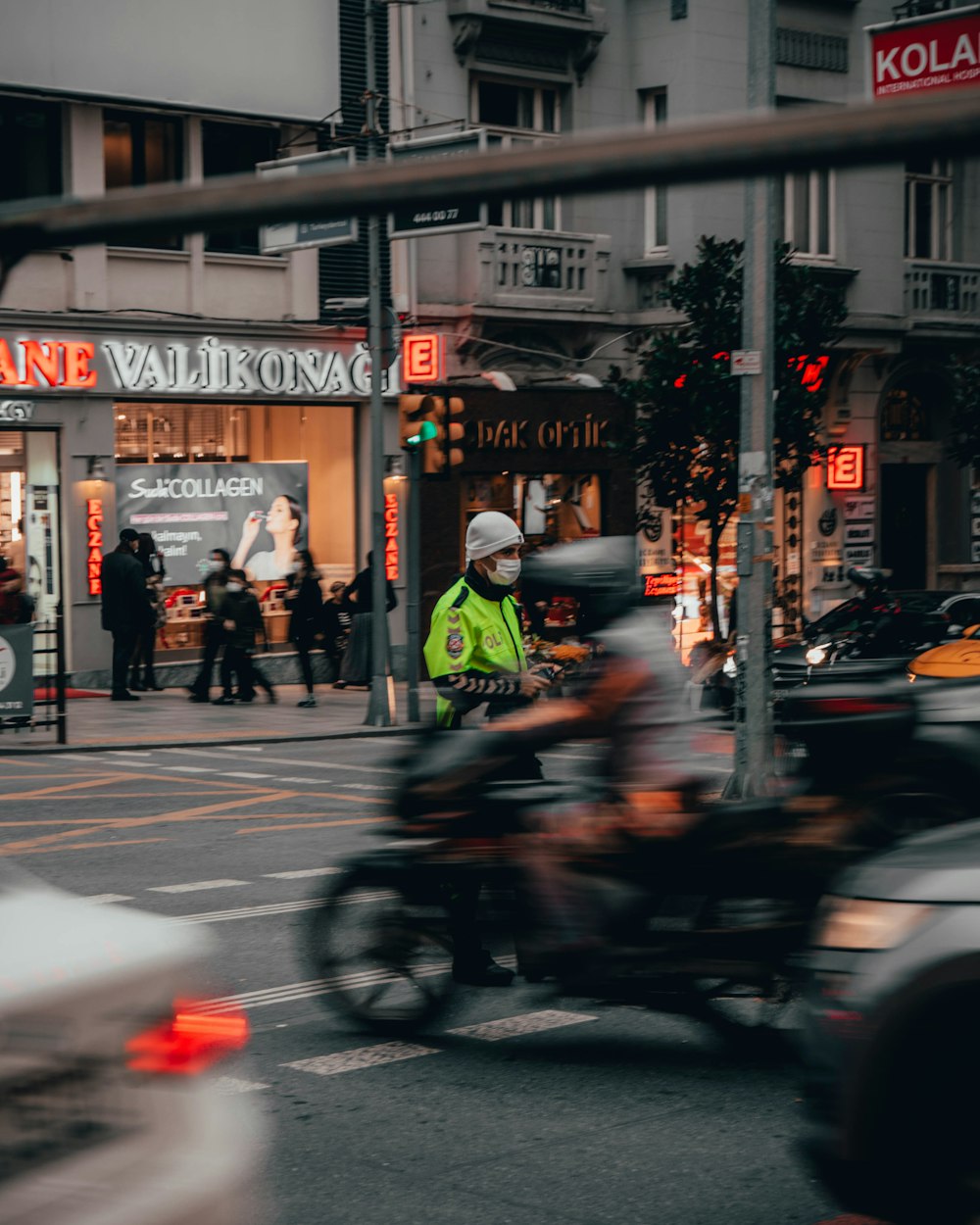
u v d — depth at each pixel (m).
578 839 9.82
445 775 10.21
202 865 16.81
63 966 4.21
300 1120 8.79
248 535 38.78
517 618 11.41
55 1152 4.05
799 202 46.06
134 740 28.70
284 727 31.11
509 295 40.88
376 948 10.53
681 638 44.62
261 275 38.50
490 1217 7.34
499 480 41.91
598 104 43.12
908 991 6.43
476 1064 9.91
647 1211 7.41
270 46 37.84
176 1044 4.43
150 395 36.47
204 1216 4.32
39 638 35.41
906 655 29.58
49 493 35.53
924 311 48.56
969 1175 6.35
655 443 38.16
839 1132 6.57
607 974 9.68
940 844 7.21
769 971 9.49
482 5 40.41
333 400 39.72
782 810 9.86
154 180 37.03
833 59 45.72
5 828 19.31
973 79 11.52
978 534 52.06
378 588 32.00
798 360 38.47
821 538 47.62
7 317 34.12
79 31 34.94
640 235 43.75
